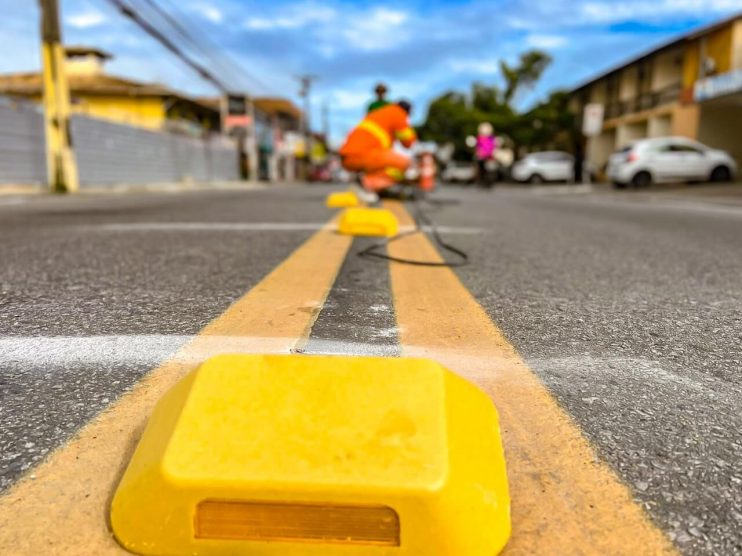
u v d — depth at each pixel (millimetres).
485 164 19812
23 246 3939
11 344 1771
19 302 2314
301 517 834
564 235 5023
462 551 839
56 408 1337
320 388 962
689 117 20797
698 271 3297
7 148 13719
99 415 1302
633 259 3707
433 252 3809
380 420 908
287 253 3639
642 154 16812
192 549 851
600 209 8812
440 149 41156
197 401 940
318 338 1828
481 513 864
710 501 1020
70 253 3615
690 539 921
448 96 40844
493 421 1063
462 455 896
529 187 23594
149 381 1487
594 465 1124
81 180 16953
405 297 2449
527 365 1649
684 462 1144
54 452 1146
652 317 2223
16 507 975
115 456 1134
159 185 22484
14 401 1373
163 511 854
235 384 972
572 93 32031
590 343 1871
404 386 974
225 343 1767
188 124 29250
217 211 7391
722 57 19797
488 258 3613
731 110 20625
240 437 884
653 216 7406
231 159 35094
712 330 2057
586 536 922
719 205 9922
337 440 875
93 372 1550
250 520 840
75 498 1000
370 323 2027
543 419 1312
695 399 1447
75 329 1927
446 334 1917
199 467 848
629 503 1008
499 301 2428
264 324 1986
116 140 19297
